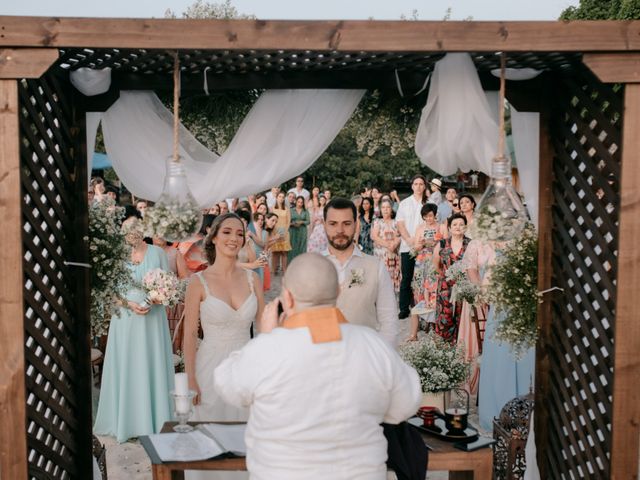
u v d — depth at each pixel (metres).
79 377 4.39
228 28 3.22
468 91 3.94
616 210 3.74
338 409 2.63
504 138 3.85
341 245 4.23
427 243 9.11
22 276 3.42
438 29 3.26
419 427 3.71
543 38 3.31
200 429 3.71
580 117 4.10
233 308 4.43
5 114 3.35
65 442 4.17
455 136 4.01
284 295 2.78
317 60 3.98
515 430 4.62
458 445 3.48
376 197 16.25
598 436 4.01
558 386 4.48
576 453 4.28
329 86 4.27
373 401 2.68
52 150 4.04
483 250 6.42
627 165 3.51
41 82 3.90
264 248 11.19
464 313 6.68
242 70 4.21
